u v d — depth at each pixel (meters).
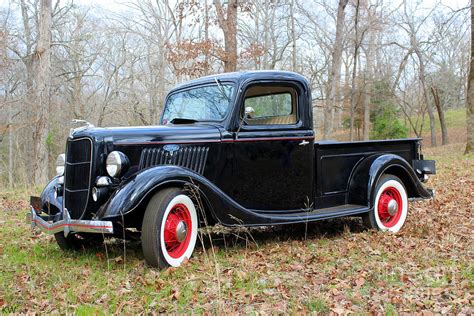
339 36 18.39
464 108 50.56
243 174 5.09
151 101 29.72
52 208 5.00
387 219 6.07
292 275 4.08
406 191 6.26
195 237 4.59
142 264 4.45
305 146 5.46
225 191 5.00
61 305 3.39
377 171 5.81
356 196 5.84
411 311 3.26
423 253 4.76
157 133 4.68
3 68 22.34
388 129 29.00
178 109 5.71
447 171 11.80
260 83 5.22
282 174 5.32
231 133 5.01
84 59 29.73
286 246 5.20
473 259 4.50
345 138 36.44
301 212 5.45
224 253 4.88
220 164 4.95
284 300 3.48
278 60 29.44
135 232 5.01
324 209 5.64
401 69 29.70
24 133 27.33
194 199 4.58
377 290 3.69
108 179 4.37
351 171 5.95
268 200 5.25
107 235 5.17
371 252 4.81
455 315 3.19
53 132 28.27
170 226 4.36
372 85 29.39
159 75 29.19
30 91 22.97
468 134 15.97
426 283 3.85
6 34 22.02
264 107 5.44
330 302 3.40
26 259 4.79
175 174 4.38
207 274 4.07
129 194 4.17
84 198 4.45
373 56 28.33
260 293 3.62
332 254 4.83
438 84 40.12
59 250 5.26
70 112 30.91
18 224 6.80
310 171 5.52
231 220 4.73
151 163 4.61
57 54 29.47
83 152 4.49
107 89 30.53
